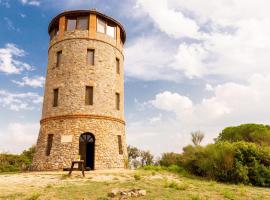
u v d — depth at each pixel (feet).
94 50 80.84
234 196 34.71
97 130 74.33
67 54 79.71
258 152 54.60
